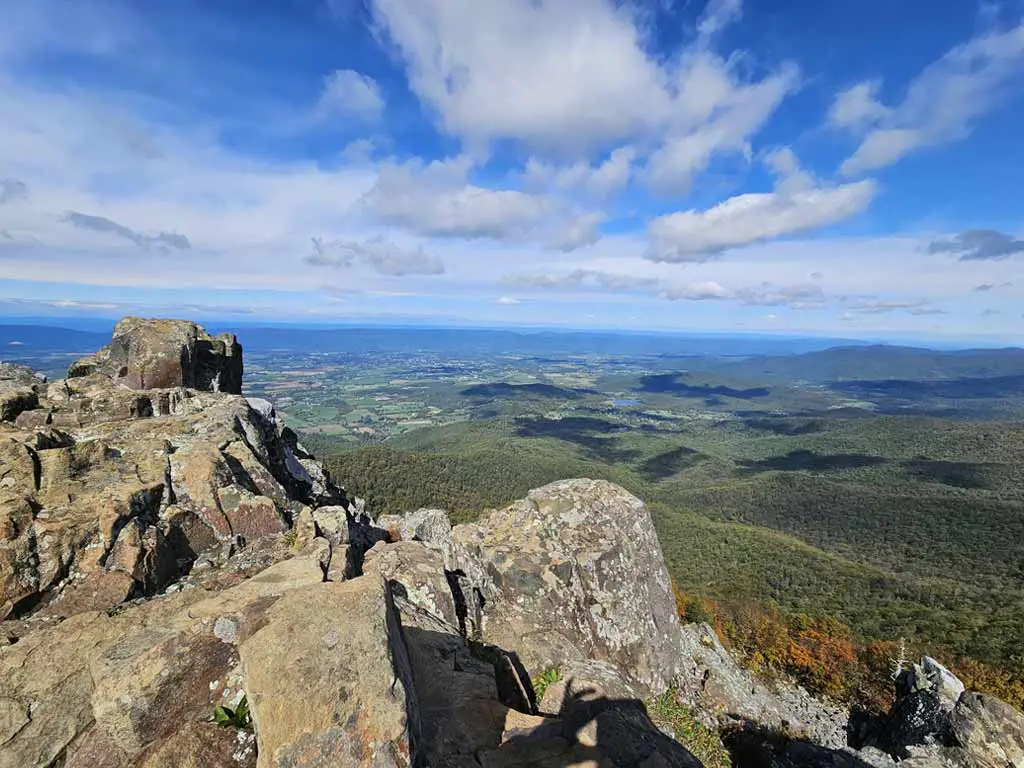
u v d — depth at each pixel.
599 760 6.59
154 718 5.59
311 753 4.70
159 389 15.24
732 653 25.80
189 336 18.12
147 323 18.06
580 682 9.23
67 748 5.58
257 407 18.30
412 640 8.02
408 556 10.98
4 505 8.06
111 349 17.98
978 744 13.09
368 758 4.75
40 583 7.43
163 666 5.83
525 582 12.60
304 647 5.35
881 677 26.81
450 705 6.98
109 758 5.40
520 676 9.53
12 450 9.51
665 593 14.86
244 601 7.06
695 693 14.12
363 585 6.28
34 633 6.56
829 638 37.56
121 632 6.64
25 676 6.01
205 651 6.02
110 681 5.71
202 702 5.75
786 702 20.53
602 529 14.44
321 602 5.89
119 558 8.00
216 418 13.40
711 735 12.76
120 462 10.37
